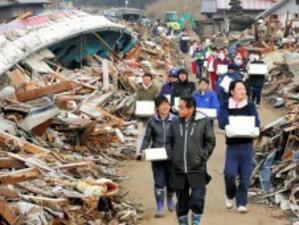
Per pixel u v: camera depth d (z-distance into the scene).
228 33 62.16
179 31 85.06
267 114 23.95
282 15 64.19
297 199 12.27
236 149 11.63
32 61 22.27
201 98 15.43
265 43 40.28
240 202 11.89
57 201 10.51
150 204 12.60
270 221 11.48
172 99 15.30
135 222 11.44
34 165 11.92
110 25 30.09
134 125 18.91
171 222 11.49
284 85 27.84
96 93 21.23
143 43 42.09
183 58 53.50
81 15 29.12
